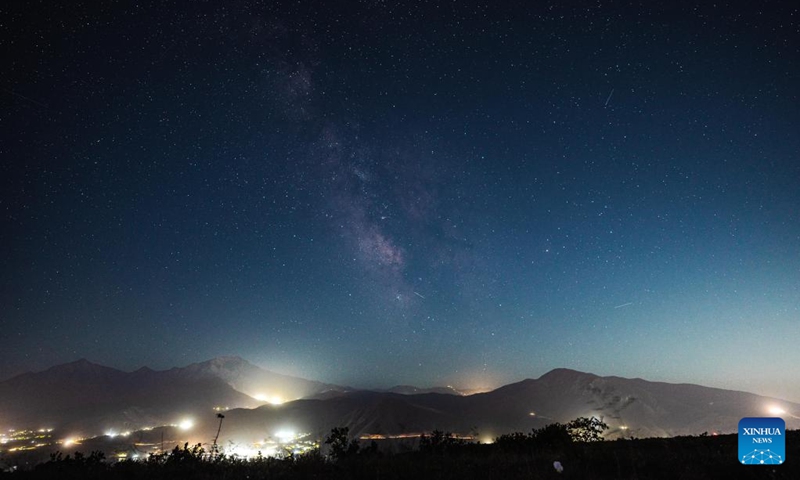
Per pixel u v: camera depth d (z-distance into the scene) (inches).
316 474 410.6
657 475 391.5
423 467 431.8
